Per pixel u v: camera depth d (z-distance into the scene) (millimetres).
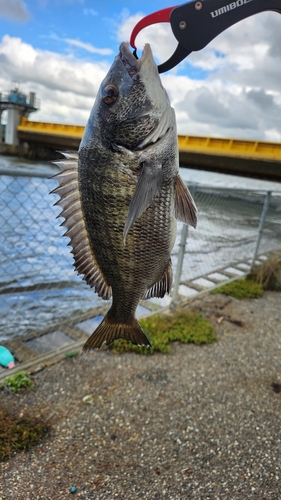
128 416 724
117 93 344
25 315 1155
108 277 415
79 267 400
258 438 691
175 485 580
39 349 927
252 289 1496
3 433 640
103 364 884
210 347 1020
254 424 730
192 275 1642
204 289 1448
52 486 562
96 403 750
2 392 754
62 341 974
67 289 1388
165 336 1016
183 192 381
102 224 376
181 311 1179
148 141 350
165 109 354
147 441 667
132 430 690
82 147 363
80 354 911
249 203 2701
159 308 1217
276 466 626
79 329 1038
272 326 1197
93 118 356
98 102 354
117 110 346
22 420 682
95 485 570
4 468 585
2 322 1096
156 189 351
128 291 418
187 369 902
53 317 1163
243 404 791
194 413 749
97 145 354
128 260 391
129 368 879
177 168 381
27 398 746
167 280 441
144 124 346
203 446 664
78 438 661
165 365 907
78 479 578
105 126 350
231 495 566
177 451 649
